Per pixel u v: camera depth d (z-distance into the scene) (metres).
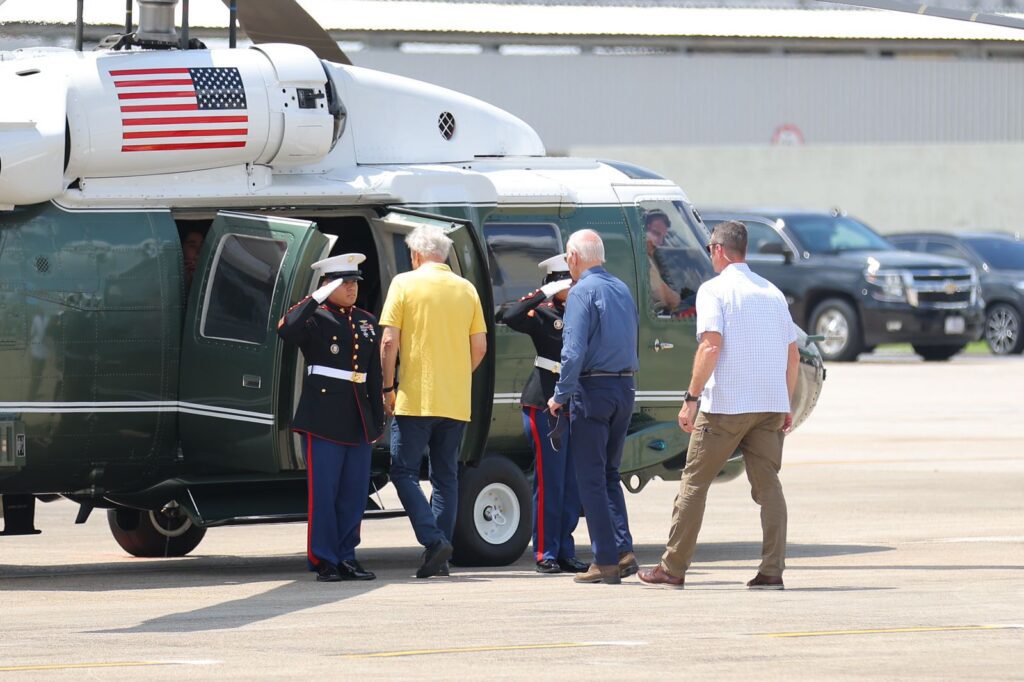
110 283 29.45
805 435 54.91
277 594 27.19
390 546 34.94
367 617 24.66
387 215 31.47
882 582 28.09
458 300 29.25
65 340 29.06
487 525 31.38
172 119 29.83
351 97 32.84
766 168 133.25
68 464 29.50
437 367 29.03
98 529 38.16
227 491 31.16
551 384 29.97
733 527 36.72
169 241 30.02
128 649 22.06
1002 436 54.25
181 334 30.14
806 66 146.50
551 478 30.05
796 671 20.55
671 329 34.00
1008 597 26.31
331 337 28.44
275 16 33.41
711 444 27.06
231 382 29.50
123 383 29.62
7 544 35.66
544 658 21.38
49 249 29.03
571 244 28.27
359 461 28.95
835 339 79.62
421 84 33.97
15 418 28.70
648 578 27.94
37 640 22.75
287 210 31.25
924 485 43.31
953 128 149.25
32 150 28.47
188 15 31.42
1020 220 131.62
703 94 144.00
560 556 30.36
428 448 29.92
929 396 66.19
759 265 80.88
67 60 29.70
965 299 79.31
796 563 30.77
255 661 21.20
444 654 21.66
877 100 148.38
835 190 132.88
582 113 140.12
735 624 23.89
